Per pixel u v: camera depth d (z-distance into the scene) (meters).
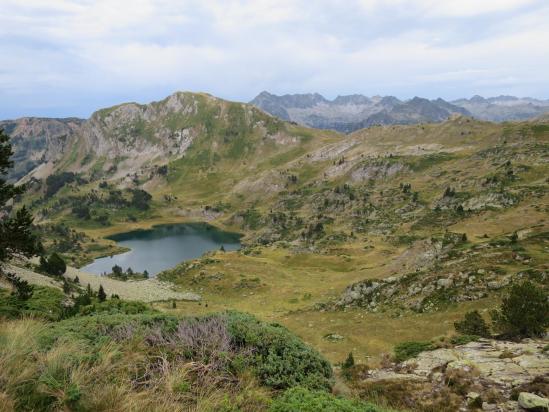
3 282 30.42
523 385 12.92
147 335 9.55
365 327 49.88
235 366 8.92
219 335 9.95
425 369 17.09
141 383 7.13
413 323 46.94
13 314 20.95
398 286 60.19
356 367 18.86
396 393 14.12
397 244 149.12
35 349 7.29
